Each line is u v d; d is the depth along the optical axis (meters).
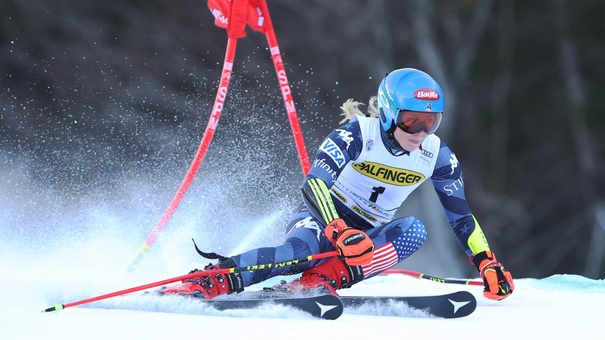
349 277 17.86
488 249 18.36
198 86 68.94
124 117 66.12
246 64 69.31
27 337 13.22
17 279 18.48
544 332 14.52
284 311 15.38
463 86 77.88
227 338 13.29
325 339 13.38
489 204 76.62
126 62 69.25
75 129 66.12
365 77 74.00
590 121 77.31
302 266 18.19
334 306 15.22
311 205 16.97
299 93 70.94
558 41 79.44
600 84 79.25
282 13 72.75
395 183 18.69
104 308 16.02
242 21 21.42
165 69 69.25
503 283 17.78
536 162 79.06
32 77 68.50
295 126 21.59
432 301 16.03
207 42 70.25
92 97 68.06
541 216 77.81
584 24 79.25
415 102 17.19
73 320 14.54
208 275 16.77
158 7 70.75
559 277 23.19
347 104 19.14
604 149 77.56
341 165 17.58
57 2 69.19
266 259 17.31
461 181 18.91
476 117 78.44
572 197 77.81
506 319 15.94
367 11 74.06
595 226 75.81
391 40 75.25
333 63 73.06
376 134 18.16
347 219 19.27
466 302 15.94
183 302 15.78
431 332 14.24
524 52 79.75
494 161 78.00
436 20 76.94
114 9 70.25
